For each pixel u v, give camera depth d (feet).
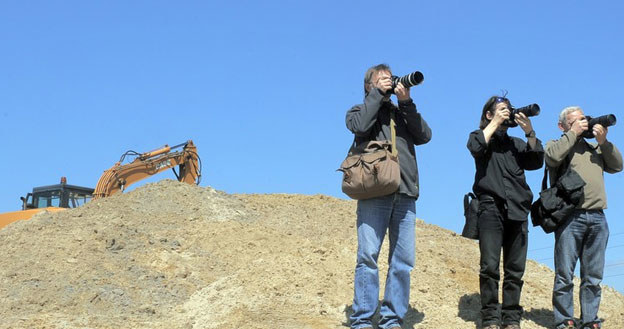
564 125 23.80
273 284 25.67
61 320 24.44
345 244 29.89
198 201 40.06
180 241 33.17
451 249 33.65
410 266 21.02
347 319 23.52
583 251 23.56
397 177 19.70
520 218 21.83
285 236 34.04
